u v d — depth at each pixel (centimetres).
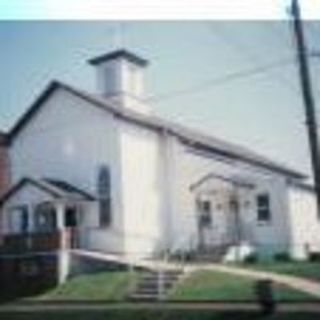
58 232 3425
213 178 4297
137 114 4100
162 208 3978
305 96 2247
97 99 3922
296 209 4544
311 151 2208
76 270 3391
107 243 3719
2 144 4281
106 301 2789
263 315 2131
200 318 2195
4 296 3409
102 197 3803
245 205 4381
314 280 2753
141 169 3888
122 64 4312
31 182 3856
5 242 3581
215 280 2812
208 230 4203
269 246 4300
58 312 2558
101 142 3859
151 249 3841
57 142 4062
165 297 2666
